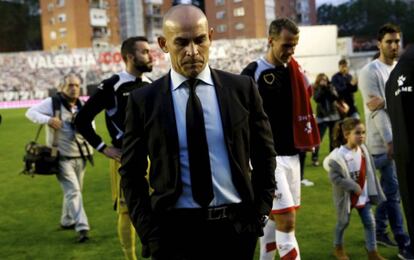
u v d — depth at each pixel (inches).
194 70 87.0
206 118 87.9
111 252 197.9
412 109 122.4
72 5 2758.4
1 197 316.8
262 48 2063.2
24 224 248.2
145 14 3112.7
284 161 143.2
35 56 1851.6
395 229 174.2
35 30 3181.6
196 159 86.7
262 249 149.3
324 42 1839.3
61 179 219.8
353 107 401.1
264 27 2972.4
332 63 1847.9
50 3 2842.0
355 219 223.5
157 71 1790.1
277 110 142.3
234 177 88.9
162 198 88.2
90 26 2827.3
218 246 90.0
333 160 168.2
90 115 159.8
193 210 88.0
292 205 138.6
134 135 91.1
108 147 160.2
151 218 90.5
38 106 219.1
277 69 142.9
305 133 144.1
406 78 122.6
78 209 216.1
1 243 215.6
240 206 90.5
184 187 88.0
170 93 89.0
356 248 186.4
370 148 177.9
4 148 570.9
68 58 1872.5
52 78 1862.7
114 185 164.7
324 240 197.0
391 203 175.0
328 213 236.7
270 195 93.7
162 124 87.4
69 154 219.8
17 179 380.5
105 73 1895.9
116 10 2989.7
